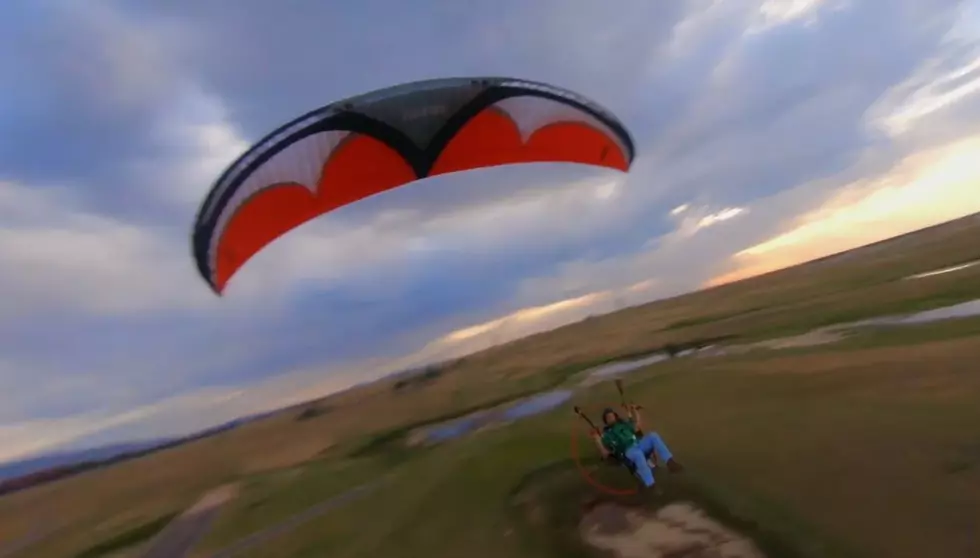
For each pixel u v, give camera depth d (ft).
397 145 25.45
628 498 24.18
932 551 17.16
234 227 26.35
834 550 17.97
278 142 23.47
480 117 25.46
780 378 34.68
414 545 25.31
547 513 24.44
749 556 18.54
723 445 26.99
